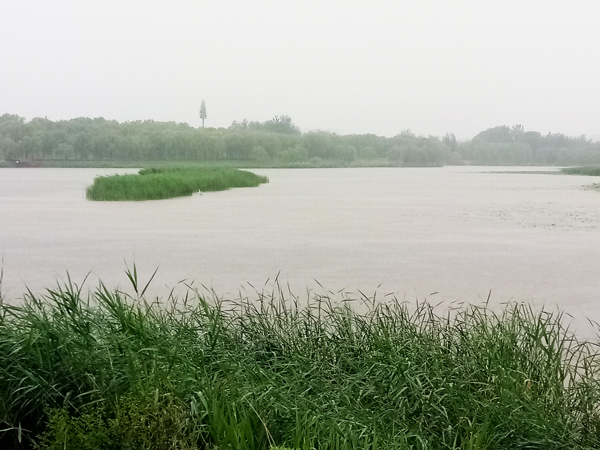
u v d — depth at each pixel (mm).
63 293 4648
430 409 3660
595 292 9438
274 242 14727
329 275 10656
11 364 3648
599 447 3369
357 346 4543
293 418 3377
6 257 12469
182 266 11477
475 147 169500
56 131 122312
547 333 4988
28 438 3359
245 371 3871
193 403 3221
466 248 14000
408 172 93500
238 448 2967
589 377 4289
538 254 13195
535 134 180250
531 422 3459
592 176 71188
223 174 41969
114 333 4055
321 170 106688
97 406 3201
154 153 123375
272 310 5410
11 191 35625
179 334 4246
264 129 175125
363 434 3301
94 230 16875
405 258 12539
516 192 37531
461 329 4848
